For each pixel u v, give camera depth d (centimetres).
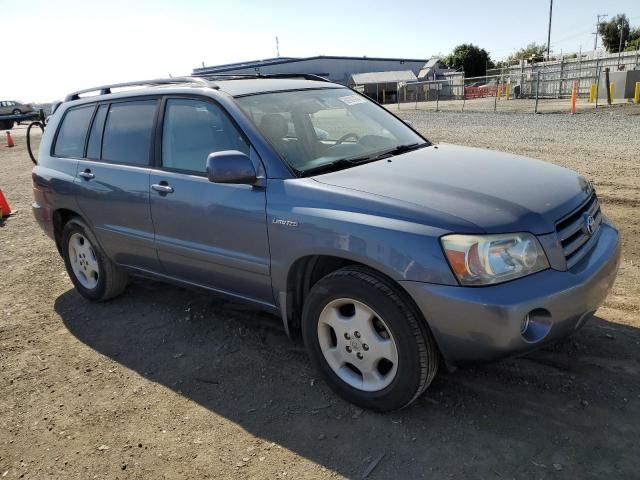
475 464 265
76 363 396
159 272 432
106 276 480
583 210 315
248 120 352
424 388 290
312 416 313
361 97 459
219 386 351
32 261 642
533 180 321
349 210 294
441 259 264
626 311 398
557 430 282
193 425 315
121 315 470
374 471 267
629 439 271
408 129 443
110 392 356
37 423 329
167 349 405
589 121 1639
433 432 289
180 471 279
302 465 276
